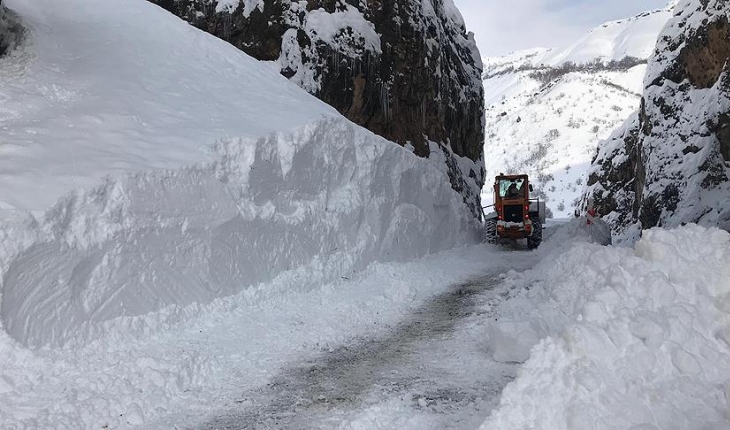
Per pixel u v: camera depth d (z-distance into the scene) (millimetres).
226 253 6152
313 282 7383
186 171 5918
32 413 3578
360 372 4750
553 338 3676
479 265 11867
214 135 6695
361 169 9219
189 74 8398
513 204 16438
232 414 3926
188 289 5590
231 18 12359
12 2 8102
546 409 3125
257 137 6953
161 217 5457
